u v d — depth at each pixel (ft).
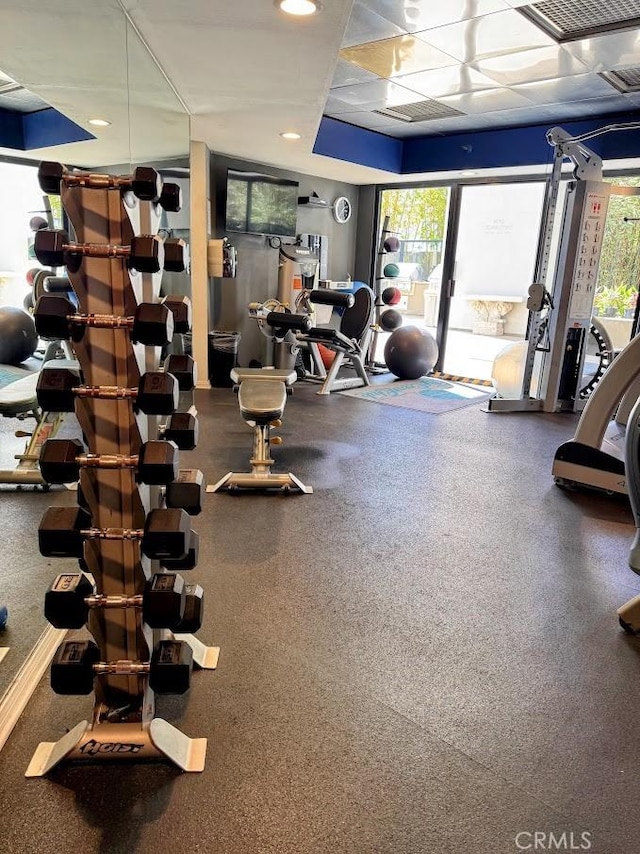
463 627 6.85
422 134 19.61
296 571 7.93
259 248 20.47
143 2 7.49
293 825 4.31
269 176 19.45
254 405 10.41
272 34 8.45
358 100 15.64
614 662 6.34
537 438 14.83
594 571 8.31
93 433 4.66
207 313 18.12
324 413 16.46
